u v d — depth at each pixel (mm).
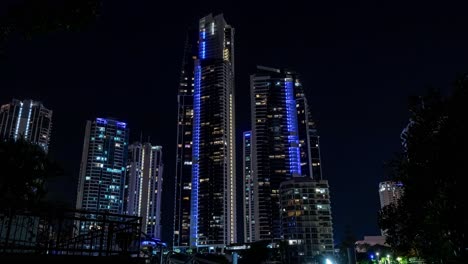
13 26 7398
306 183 192000
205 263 47000
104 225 13578
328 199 190875
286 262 164875
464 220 12508
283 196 195000
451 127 12945
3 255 11227
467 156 12422
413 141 14109
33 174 17203
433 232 13523
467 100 12672
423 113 14000
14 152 16953
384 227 15688
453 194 12648
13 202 12164
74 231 14547
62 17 7523
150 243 22375
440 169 13086
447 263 13273
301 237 182750
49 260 11883
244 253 169000
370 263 100750
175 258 34781
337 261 111438
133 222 14125
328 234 184375
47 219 12852
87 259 12469
